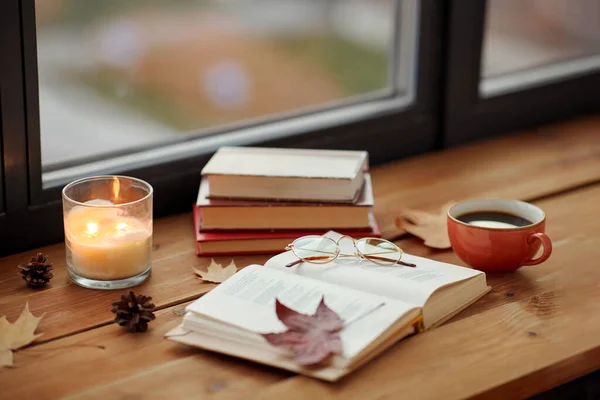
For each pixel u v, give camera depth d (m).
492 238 1.36
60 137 3.30
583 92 1.90
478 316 1.32
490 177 1.66
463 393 1.21
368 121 1.69
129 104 4.32
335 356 1.22
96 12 4.81
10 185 1.42
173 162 1.54
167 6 5.23
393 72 1.75
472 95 1.76
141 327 1.29
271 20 5.21
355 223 1.45
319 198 1.44
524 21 2.29
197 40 5.30
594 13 2.13
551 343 1.28
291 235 1.44
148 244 1.38
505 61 2.16
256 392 1.20
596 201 1.59
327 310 1.25
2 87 1.39
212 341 1.25
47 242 1.47
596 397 1.44
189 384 1.21
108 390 1.21
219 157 1.48
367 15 4.34
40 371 1.23
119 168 1.51
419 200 1.59
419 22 1.68
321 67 4.69
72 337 1.28
